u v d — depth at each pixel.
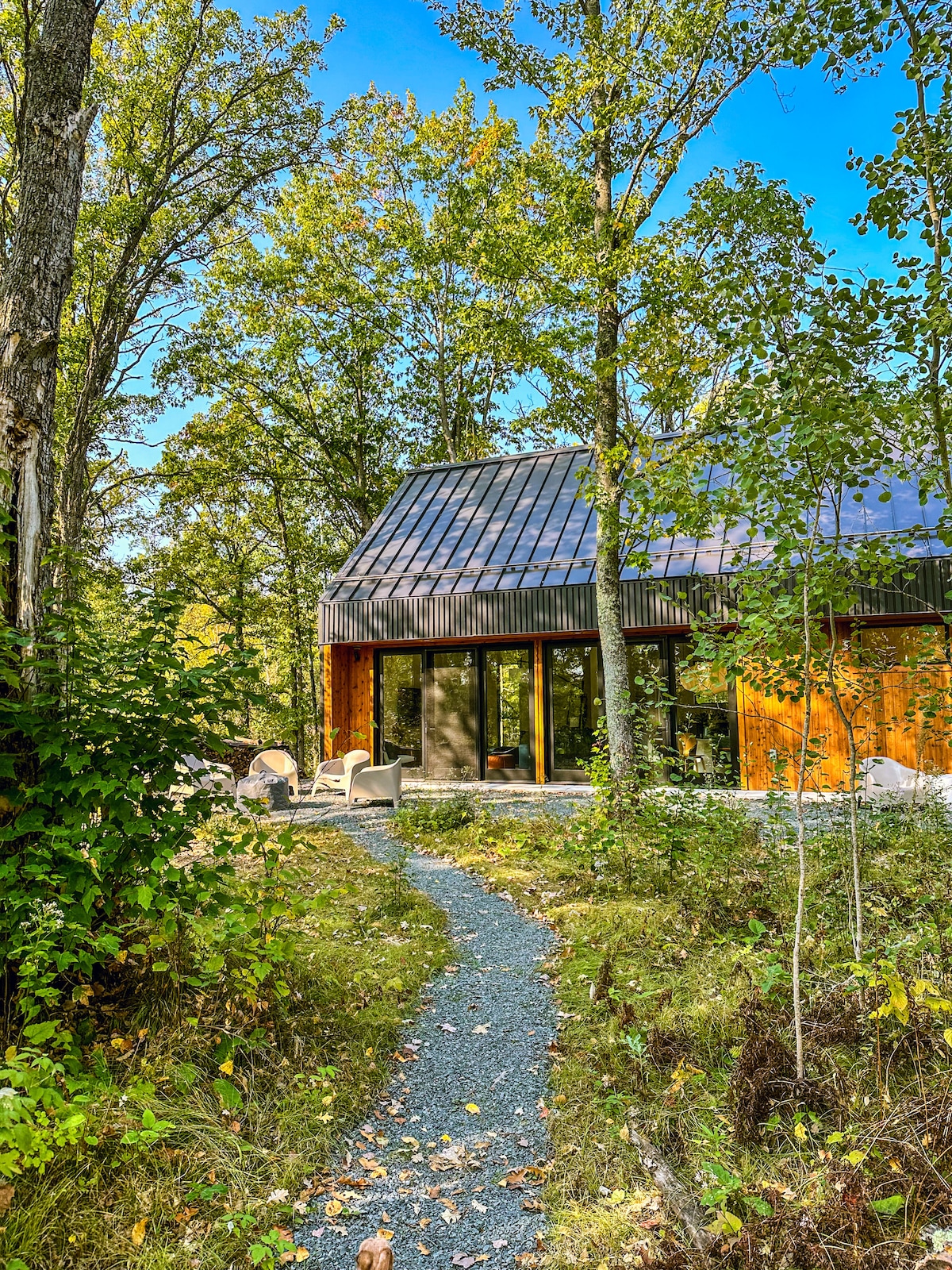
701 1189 3.01
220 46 15.98
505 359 10.28
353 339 25.23
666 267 7.52
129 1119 3.17
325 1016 4.43
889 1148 2.88
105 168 17.17
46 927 3.25
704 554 13.47
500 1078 4.09
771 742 12.50
